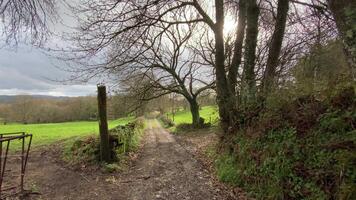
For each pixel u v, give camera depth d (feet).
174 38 92.99
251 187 24.38
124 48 38.60
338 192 16.16
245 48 37.63
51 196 25.43
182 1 40.52
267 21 45.75
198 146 56.08
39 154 45.24
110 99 74.43
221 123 39.04
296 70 29.30
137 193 26.43
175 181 30.27
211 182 29.32
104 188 27.91
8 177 31.07
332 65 26.99
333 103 21.12
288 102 25.75
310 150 20.24
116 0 35.96
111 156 37.68
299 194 19.01
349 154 16.74
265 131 26.99
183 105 182.70
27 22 36.73
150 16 38.32
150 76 91.66
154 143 68.69
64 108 208.54
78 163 37.04
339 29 14.80
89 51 37.22
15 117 212.64
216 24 40.06
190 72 103.91
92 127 135.64
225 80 39.78
